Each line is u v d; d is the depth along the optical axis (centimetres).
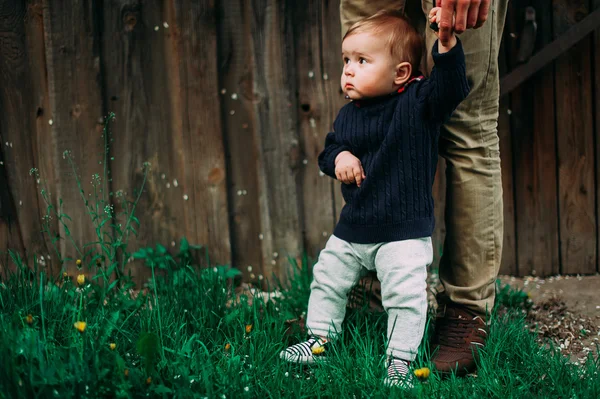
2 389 168
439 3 198
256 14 309
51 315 230
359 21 232
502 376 210
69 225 312
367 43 214
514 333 235
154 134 314
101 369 185
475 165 229
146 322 230
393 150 213
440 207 324
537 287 315
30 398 170
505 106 320
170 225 320
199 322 244
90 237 313
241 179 322
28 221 312
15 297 240
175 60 309
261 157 317
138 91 311
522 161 323
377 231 217
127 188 315
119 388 177
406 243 215
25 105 307
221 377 196
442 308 246
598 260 328
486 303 237
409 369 207
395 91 218
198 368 199
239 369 207
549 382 209
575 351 244
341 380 204
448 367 222
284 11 310
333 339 230
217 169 318
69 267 312
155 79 311
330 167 230
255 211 324
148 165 315
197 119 314
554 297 296
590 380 203
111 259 264
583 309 284
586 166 322
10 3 300
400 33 214
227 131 318
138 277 317
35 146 310
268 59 312
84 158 310
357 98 221
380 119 218
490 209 232
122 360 179
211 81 312
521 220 328
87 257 312
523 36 306
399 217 214
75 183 311
